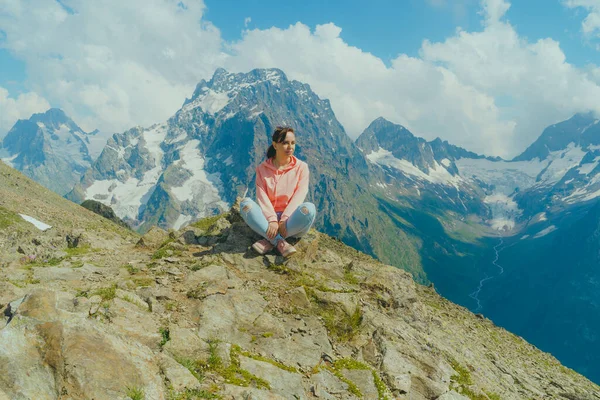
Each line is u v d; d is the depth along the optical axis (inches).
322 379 298.4
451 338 603.8
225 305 347.6
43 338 194.2
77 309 278.5
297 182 464.4
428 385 343.6
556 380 713.6
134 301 319.9
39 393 174.6
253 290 398.3
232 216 576.7
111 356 206.4
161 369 230.4
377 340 382.9
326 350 343.3
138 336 267.0
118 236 757.3
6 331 186.9
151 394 201.8
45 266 460.8
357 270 567.2
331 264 514.6
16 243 592.7
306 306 391.5
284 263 455.5
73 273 419.8
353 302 418.0
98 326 224.8
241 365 274.8
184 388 224.1
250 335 326.3
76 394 182.1
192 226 644.7
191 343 275.4
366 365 338.3
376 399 299.1
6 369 174.1
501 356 719.7
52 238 628.1
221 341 293.6
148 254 537.3
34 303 216.1
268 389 260.1
